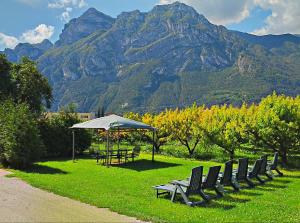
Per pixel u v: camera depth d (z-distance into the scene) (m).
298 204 11.45
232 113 30.66
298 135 22.69
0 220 8.40
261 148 32.44
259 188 14.41
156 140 31.98
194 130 27.55
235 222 8.81
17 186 12.84
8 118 19.33
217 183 12.88
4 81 31.84
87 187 13.23
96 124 23.58
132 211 9.42
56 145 27.48
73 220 8.52
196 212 9.85
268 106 24.14
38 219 8.52
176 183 11.32
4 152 19.05
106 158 23.81
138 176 17.28
